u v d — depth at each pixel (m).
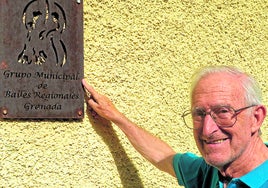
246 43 2.70
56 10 2.16
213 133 1.81
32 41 2.10
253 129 1.85
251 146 1.86
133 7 2.37
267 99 2.74
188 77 2.50
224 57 2.62
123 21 2.34
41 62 2.11
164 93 2.43
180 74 2.48
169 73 2.45
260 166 1.85
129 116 2.33
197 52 2.54
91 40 2.26
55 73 2.14
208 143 1.83
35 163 2.09
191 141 2.50
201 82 1.86
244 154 1.84
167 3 2.46
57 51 2.15
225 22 2.63
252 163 1.85
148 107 2.39
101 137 2.25
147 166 2.37
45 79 2.12
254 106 1.84
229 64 2.63
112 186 2.26
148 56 2.40
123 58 2.33
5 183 2.02
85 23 2.24
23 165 2.06
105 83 2.28
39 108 2.10
